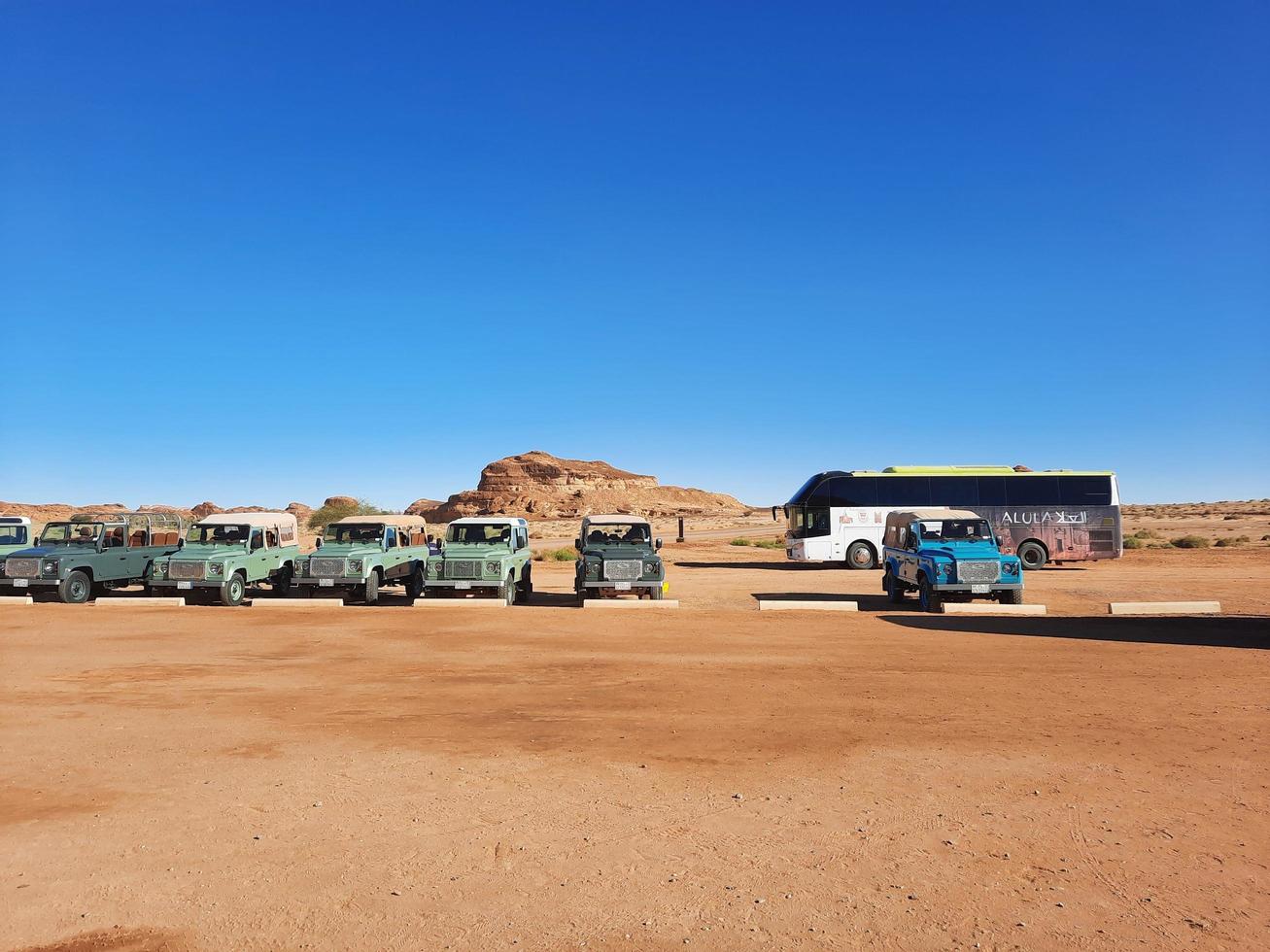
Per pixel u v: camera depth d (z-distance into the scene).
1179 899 4.62
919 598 19.91
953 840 5.46
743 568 35.53
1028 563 32.72
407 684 10.73
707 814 5.95
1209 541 54.50
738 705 9.44
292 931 4.28
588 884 4.82
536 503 198.25
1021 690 10.30
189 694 10.14
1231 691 10.24
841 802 6.19
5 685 10.70
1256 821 5.80
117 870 5.01
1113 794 6.37
